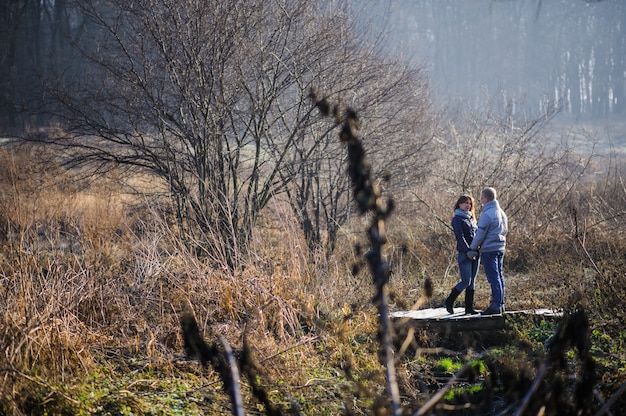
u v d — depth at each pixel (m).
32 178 19.70
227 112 20.73
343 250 22.39
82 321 13.10
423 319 14.92
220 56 20.08
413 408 8.66
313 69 21.61
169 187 21.59
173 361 12.13
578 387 6.68
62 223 19.16
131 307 13.84
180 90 20.08
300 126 20.86
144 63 20.58
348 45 22.67
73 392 9.99
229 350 6.23
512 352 12.44
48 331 10.94
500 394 9.81
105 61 21.16
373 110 22.23
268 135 21.47
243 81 20.61
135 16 20.72
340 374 12.54
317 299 15.88
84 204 20.81
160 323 13.55
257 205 20.83
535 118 30.23
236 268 16.08
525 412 6.61
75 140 21.33
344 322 14.46
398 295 17.47
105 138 20.81
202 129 20.64
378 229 5.15
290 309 14.66
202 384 11.46
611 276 15.22
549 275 20.27
